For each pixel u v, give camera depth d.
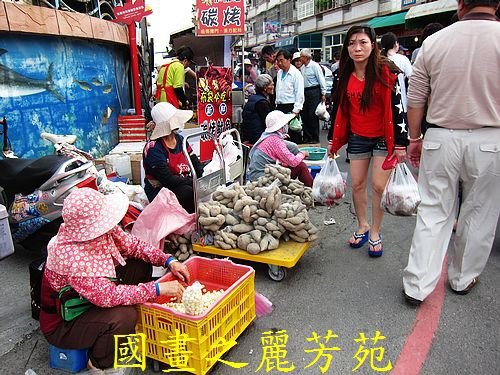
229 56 8.70
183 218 3.71
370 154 3.86
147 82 10.21
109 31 6.52
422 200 3.07
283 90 7.41
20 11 4.65
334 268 3.78
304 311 3.14
